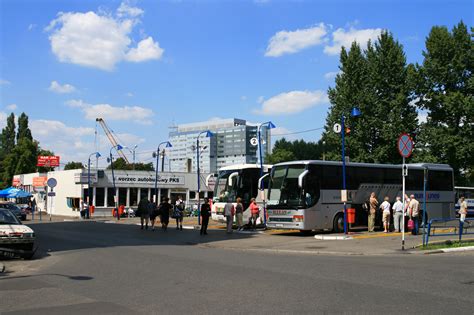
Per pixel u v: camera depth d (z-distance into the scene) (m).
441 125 41.97
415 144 44.38
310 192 23.69
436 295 8.63
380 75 45.56
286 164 24.61
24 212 46.31
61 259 15.34
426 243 17.77
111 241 22.12
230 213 26.55
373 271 11.69
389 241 19.77
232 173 31.08
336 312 7.34
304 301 8.16
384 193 26.77
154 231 29.08
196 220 43.00
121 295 8.98
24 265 14.16
